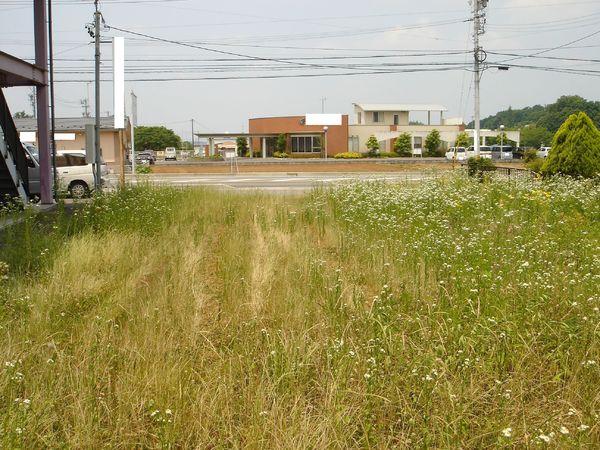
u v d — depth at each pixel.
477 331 4.83
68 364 4.30
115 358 4.56
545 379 4.32
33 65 15.16
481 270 6.58
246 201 15.48
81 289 6.26
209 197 15.78
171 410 3.83
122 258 7.79
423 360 4.35
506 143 67.31
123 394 3.95
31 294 6.00
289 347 4.65
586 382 4.21
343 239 9.19
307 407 3.93
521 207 11.38
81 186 21.77
